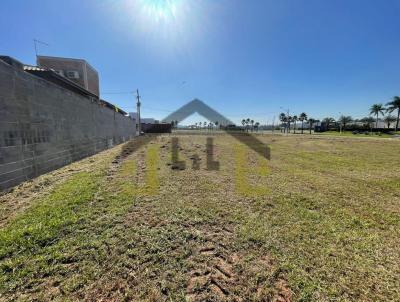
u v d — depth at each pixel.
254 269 2.05
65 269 1.94
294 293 1.77
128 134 19.23
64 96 6.34
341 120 52.66
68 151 6.65
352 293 1.79
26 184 4.16
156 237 2.54
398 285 1.88
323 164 7.80
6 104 3.79
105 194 3.93
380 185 5.09
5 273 1.86
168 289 1.77
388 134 39.84
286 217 3.22
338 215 3.34
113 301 1.64
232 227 2.86
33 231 2.48
